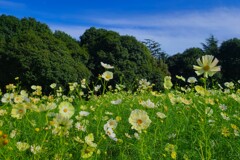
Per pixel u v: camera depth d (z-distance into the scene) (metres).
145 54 34.53
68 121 2.57
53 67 26.39
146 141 4.08
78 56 32.00
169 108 5.91
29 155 3.56
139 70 33.28
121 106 6.39
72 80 27.00
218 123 4.80
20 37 28.14
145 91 8.18
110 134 3.39
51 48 28.02
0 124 4.02
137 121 2.59
